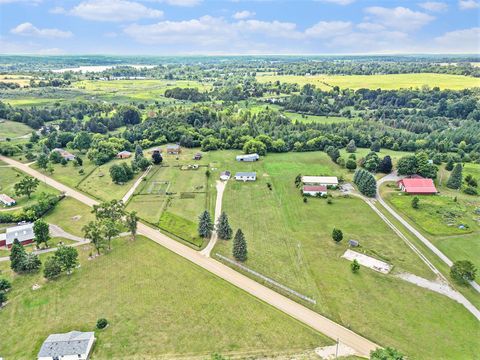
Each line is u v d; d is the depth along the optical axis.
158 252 77.69
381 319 57.19
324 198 106.19
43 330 55.53
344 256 75.44
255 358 49.84
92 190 113.00
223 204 102.31
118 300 62.19
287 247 79.12
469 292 63.84
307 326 55.94
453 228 86.12
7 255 77.62
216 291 64.38
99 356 50.53
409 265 72.06
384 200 104.94
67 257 69.38
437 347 51.72
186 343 52.59
